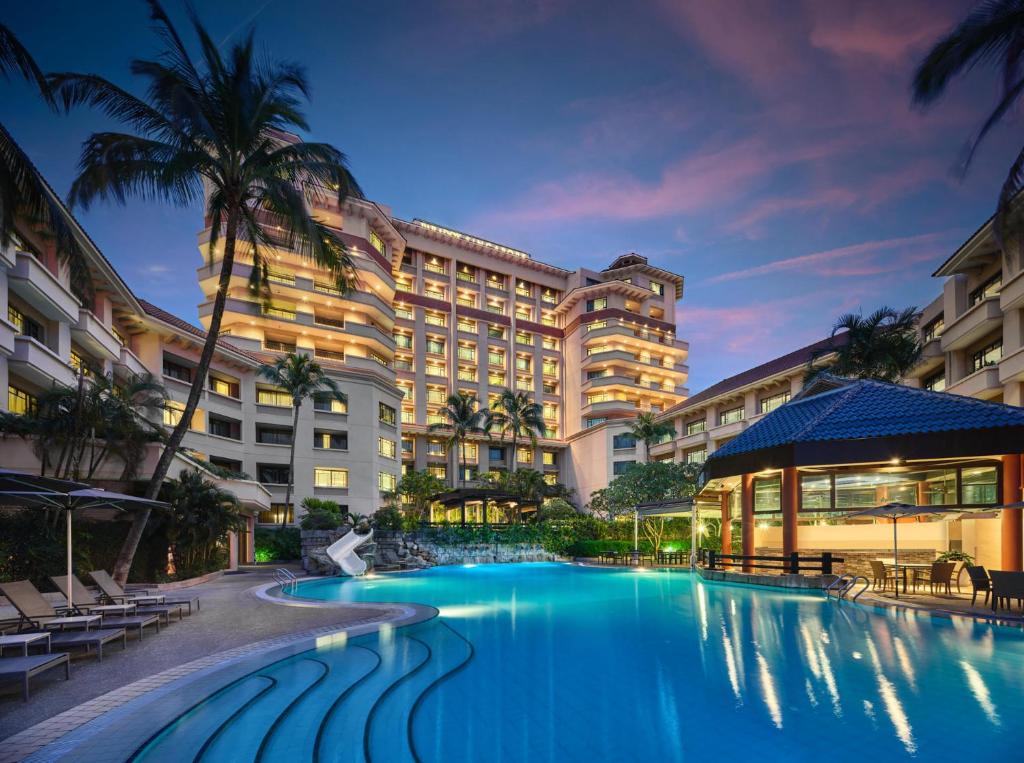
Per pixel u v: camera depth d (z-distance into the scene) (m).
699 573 22.61
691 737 6.03
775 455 19.75
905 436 17.52
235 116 16.50
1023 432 16.12
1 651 8.89
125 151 15.81
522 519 40.97
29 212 12.09
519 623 12.45
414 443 67.31
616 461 63.88
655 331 74.88
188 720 6.01
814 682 7.87
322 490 44.47
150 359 33.84
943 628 11.50
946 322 27.78
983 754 5.55
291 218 17.19
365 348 52.16
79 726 5.64
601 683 7.91
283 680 7.62
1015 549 16.27
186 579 21.47
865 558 19.84
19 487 10.45
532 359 76.12
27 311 21.81
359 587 20.62
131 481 19.92
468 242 73.19
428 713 6.75
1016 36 12.40
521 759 5.48
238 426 41.31
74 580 11.43
